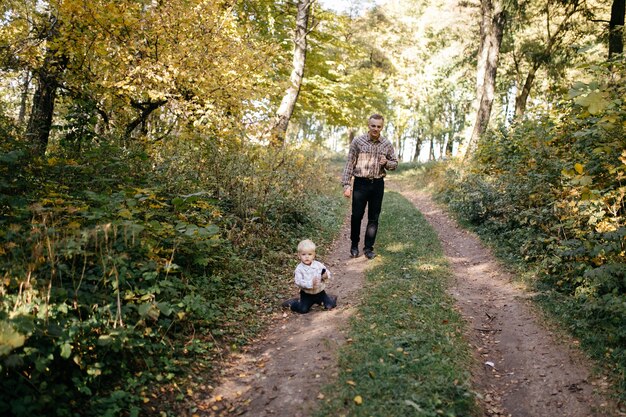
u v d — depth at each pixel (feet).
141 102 28.60
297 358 13.04
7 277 10.68
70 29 25.40
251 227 23.53
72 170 17.99
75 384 9.95
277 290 18.89
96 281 13.07
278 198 27.78
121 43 26.27
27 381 9.51
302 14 45.39
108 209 14.94
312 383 11.61
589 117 19.70
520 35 70.85
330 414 10.28
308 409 10.55
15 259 11.38
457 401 10.87
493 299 18.60
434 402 10.64
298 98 55.42
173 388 11.21
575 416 10.82
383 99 85.61
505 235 26.30
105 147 19.01
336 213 36.88
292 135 44.60
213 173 24.67
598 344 13.41
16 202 14.30
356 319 15.34
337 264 22.66
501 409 11.48
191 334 13.84
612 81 18.95
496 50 55.01
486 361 13.69
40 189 16.33
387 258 22.84
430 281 19.45
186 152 24.13
